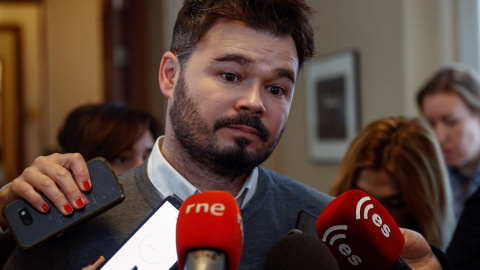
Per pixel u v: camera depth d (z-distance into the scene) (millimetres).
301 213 943
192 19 880
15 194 845
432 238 1451
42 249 853
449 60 2854
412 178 1457
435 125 2188
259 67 843
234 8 845
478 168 2139
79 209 822
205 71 848
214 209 663
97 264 811
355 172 1524
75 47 3969
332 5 3342
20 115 4871
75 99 3943
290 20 873
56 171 844
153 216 869
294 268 624
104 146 1560
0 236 952
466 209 1479
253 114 841
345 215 791
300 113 3670
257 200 971
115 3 4520
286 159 3834
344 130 3219
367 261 807
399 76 2842
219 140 841
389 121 1604
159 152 945
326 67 3379
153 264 837
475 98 2160
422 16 2846
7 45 4875
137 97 4496
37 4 4074
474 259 1411
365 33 3076
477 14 2771
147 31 4551
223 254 638
